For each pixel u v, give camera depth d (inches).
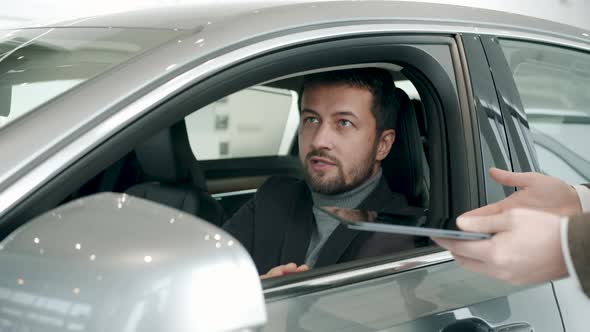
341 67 55.1
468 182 58.8
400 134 63.6
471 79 61.2
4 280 34.8
